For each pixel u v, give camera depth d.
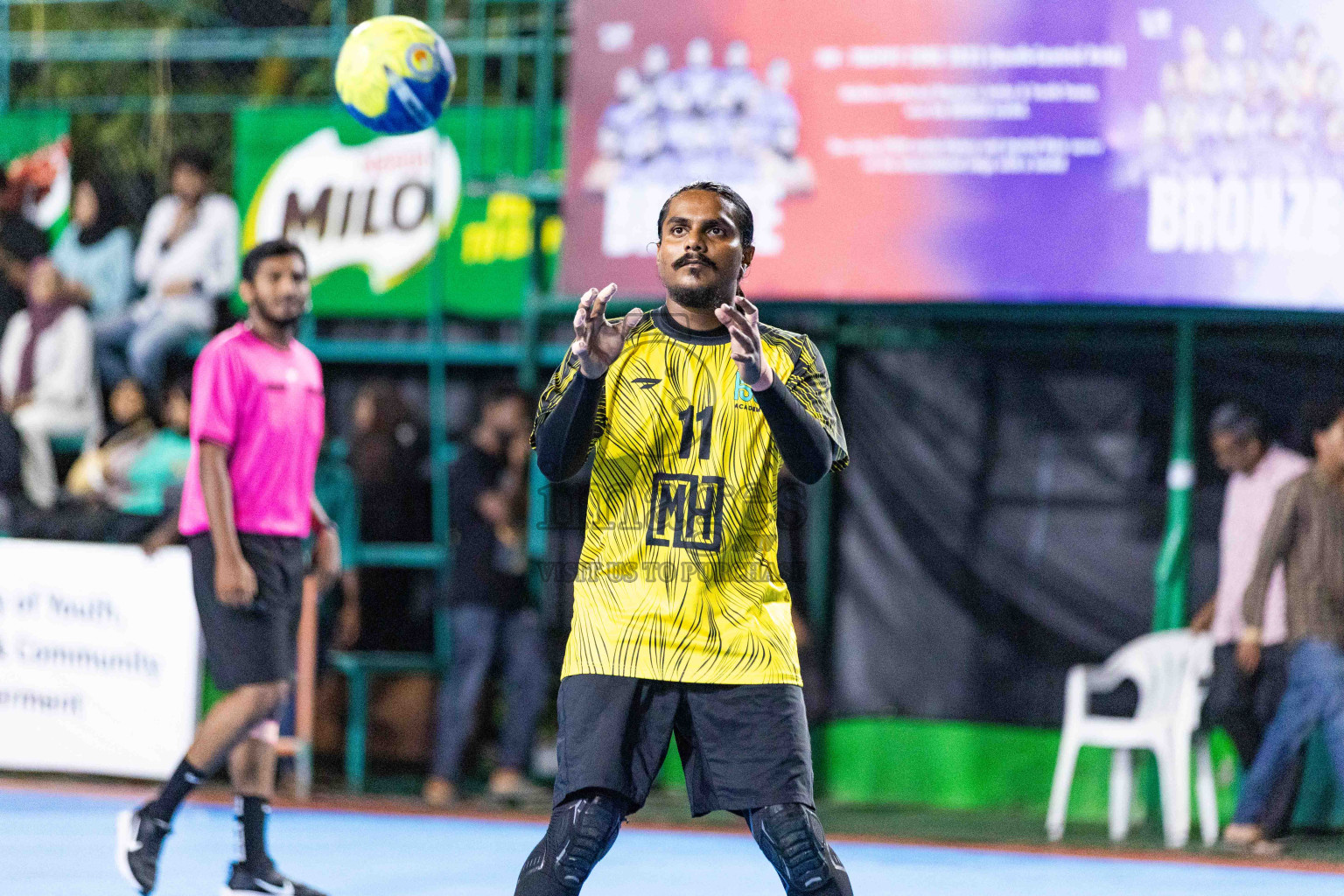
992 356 19.98
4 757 19.17
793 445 7.38
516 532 19.08
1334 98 18.20
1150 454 19.48
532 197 20.19
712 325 7.91
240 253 21.84
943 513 19.95
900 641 19.91
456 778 18.92
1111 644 19.36
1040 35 18.84
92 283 21.98
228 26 25.41
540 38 21.47
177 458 20.52
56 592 19.14
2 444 21.41
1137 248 18.31
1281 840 17.27
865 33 19.31
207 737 11.73
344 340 21.86
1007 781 19.42
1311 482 17.08
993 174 18.78
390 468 20.88
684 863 14.62
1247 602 17.14
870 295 18.80
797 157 19.27
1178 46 18.56
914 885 13.59
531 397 19.56
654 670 7.60
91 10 25.66
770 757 7.55
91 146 22.81
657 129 19.64
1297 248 18.02
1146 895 13.41
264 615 11.95
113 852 14.09
